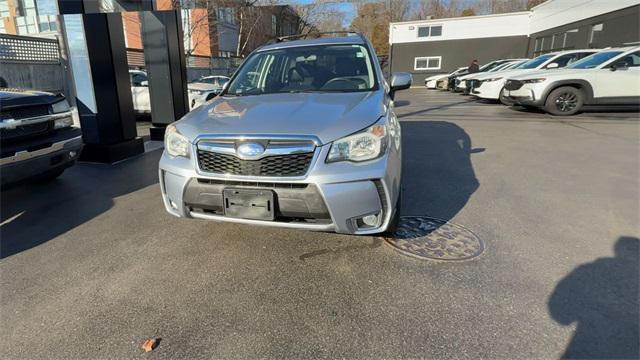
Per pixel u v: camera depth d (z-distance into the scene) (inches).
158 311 83.0
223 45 1066.1
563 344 70.9
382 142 91.7
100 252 110.0
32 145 135.9
